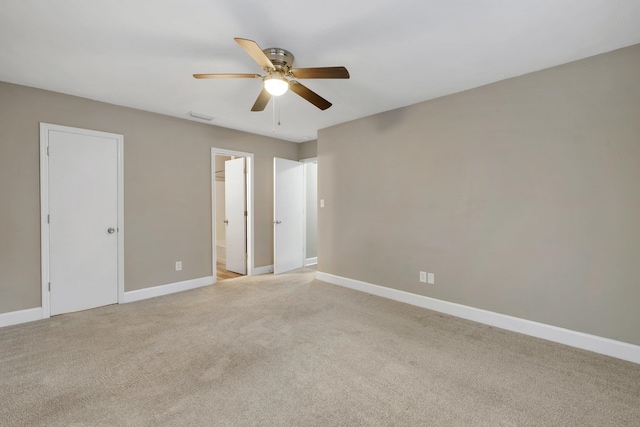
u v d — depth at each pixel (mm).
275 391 1855
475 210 2971
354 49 2254
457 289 3109
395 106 3529
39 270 2986
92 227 3303
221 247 6277
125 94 3139
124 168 3512
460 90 3035
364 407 1717
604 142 2287
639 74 2150
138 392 1839
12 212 2848
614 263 2262
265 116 3910
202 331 2717
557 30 2004
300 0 1714
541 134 2570
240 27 1981
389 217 3695
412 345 2459
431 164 3295
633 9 1777
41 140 2982
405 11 1814
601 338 2312
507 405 1737
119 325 2842
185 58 2398
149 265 3725
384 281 3762
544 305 2574
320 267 4598
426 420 1617
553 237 2521
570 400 1779
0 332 2676
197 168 4160
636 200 2172
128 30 2018
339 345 2455
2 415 1634
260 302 3537
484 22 1922
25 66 2516
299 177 5453
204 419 1614
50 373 2035
